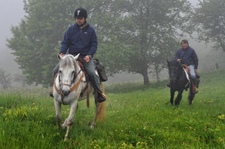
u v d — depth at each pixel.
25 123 4.73
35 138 3.88
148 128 5.12
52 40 22.59
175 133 4.91
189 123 5.57
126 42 22.59
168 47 23.33
